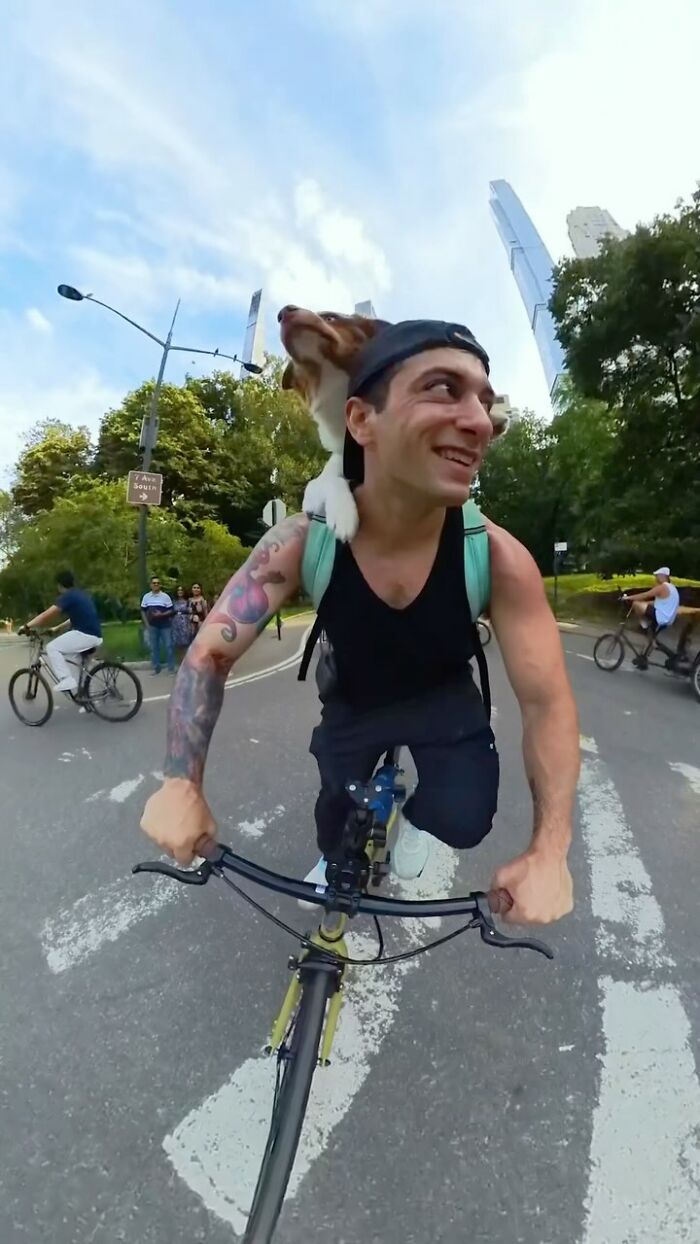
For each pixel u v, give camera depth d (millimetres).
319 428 1621
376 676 1796
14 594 19766
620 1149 1913
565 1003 2480
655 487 17031
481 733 1869
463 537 1598
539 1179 1830
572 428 27281
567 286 17172
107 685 6719
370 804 1827
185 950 2807
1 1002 2516
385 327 1541
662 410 16812
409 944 2820
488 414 1434
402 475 1389
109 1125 1991
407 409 1330
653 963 2715
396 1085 2121
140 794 4551
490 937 1412
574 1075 2162
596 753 5566
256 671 9922
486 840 3775
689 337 14617
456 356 1325
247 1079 2152
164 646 10938
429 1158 1889
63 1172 1848
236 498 32375
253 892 3225
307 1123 1987
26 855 3670
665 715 7203
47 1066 2207
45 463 33562
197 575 18516
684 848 3771
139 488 13672
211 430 33094
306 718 6648
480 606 1692
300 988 1779
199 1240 1679
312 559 1648
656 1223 1720
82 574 17578
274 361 33781
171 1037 2332
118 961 2742
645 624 9602
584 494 21594
